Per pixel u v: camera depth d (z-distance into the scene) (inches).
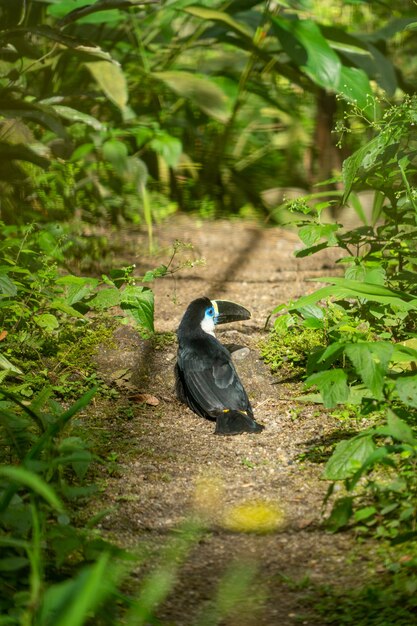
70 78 730.2
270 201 751.1
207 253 647.8
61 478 287.6
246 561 275.3
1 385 387.2
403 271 394.6
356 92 653.3
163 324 501.7
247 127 818.2
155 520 301.9
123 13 729.6
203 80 681.6
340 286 344.5
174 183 762.8
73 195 649.6
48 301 449.4
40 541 255.6
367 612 243.3
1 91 552.4
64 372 417.4
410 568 259.4
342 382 314.3
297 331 443.5
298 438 362.6
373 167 393.4
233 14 738.8
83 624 231.6
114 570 250.8
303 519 297.3
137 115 766.5
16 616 228.8
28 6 628.7
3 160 554.9
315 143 789.9
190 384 390.3
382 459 267.4
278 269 616.7
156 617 247.8
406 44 937.5
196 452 354.9
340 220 708.7
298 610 249.4
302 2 714.2
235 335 459.5
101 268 599.8
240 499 314.3
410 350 313.7
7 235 545.0
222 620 245.4
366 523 285.1
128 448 356.5
